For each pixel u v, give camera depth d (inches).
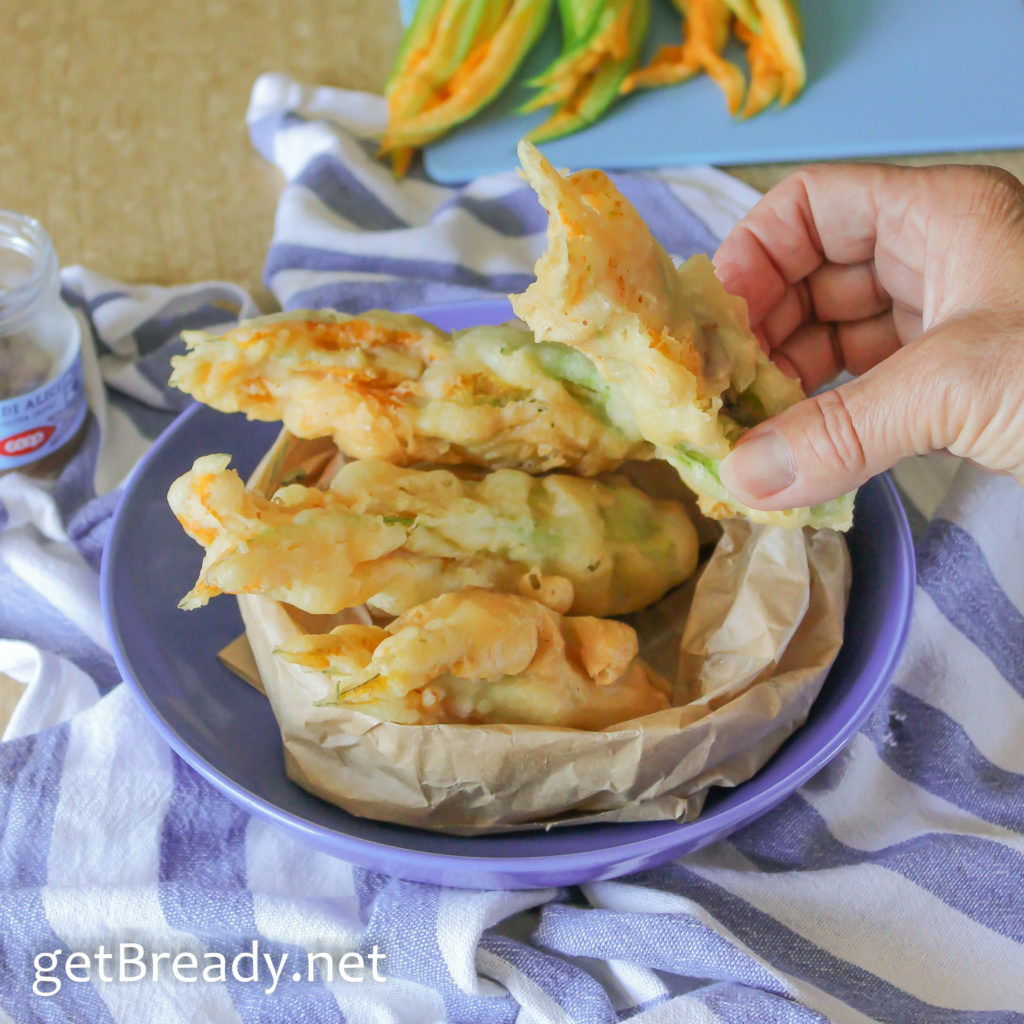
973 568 20.7
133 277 24.5
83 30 27.9
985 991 18.3
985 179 19.5
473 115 25.8
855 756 19.7
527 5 25.7
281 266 23.9
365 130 26.1
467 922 17.9
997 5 27.1
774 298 21.5
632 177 24.8
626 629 18.2
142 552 19.5
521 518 18.5
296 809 17.9
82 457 22.5
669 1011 17.5
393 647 16.8
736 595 18.8
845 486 17.4
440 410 18.6
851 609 19.3
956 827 19.5
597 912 18.2
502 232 24.8
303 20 28.0
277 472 19.9
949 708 20.2
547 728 17.3
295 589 17.0
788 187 20.7
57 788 19.3
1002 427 16.8
